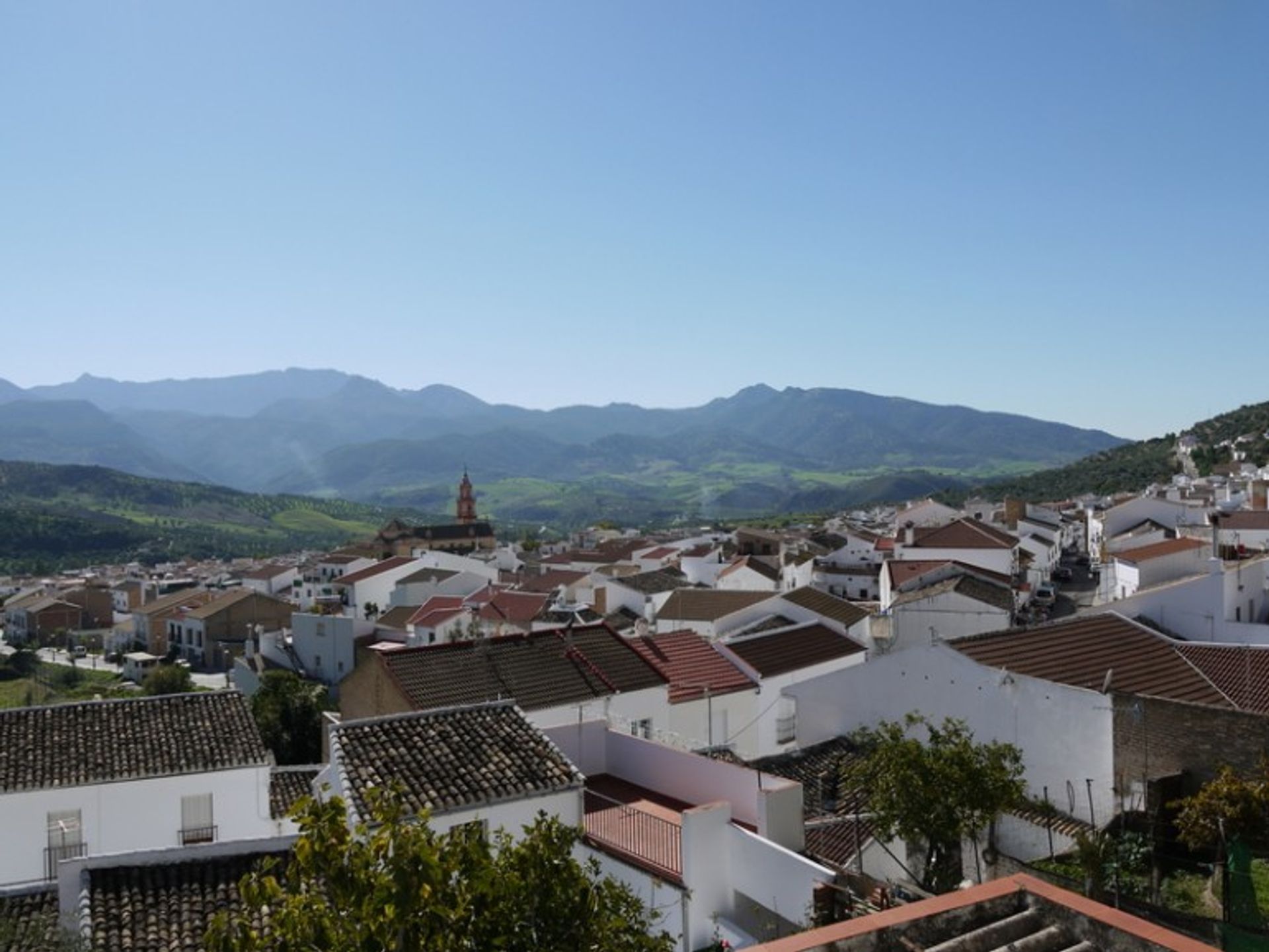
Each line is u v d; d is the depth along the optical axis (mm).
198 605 121000
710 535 171125
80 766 27328
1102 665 27781
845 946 8148
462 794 18875
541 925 9273
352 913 8438
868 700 27922
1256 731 20750
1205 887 18156
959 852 18094
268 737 52781
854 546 102625
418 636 77500
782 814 18344
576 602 83312
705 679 33562
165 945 16016
